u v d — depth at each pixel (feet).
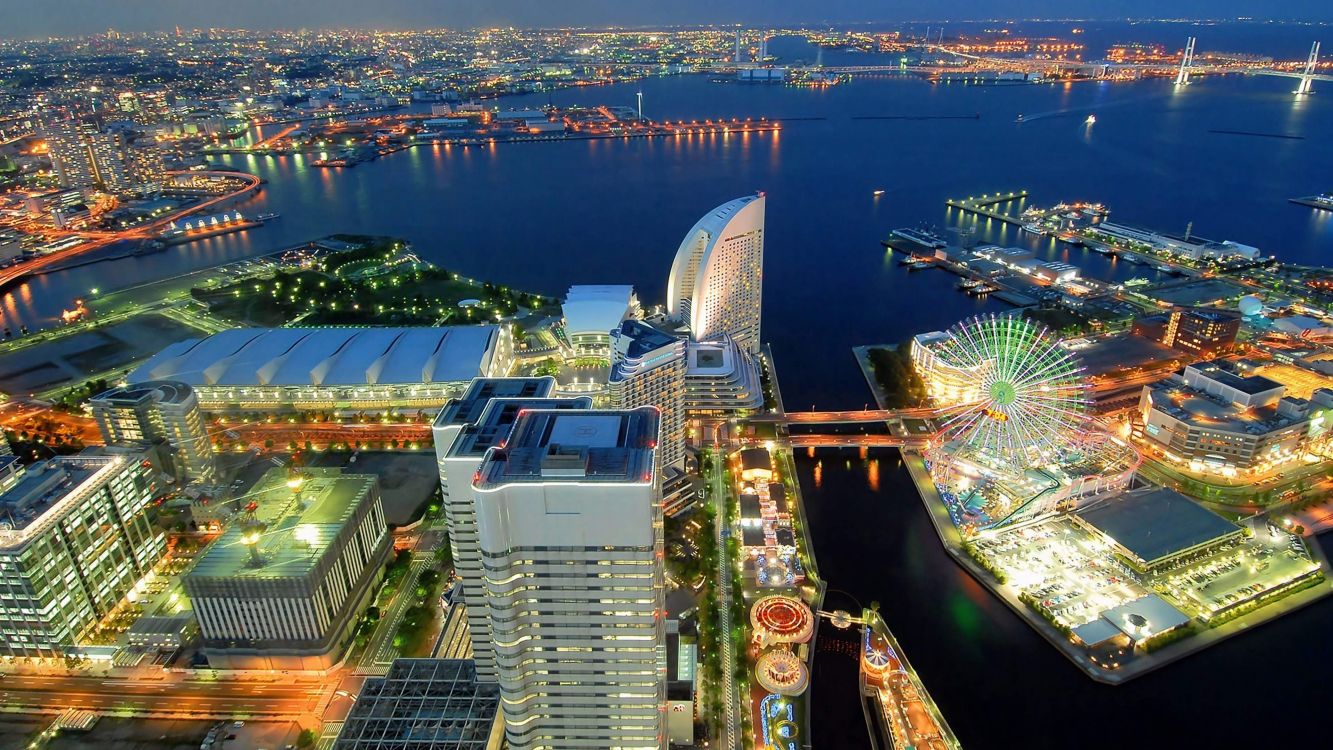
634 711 579.89
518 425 572.92
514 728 587.27
